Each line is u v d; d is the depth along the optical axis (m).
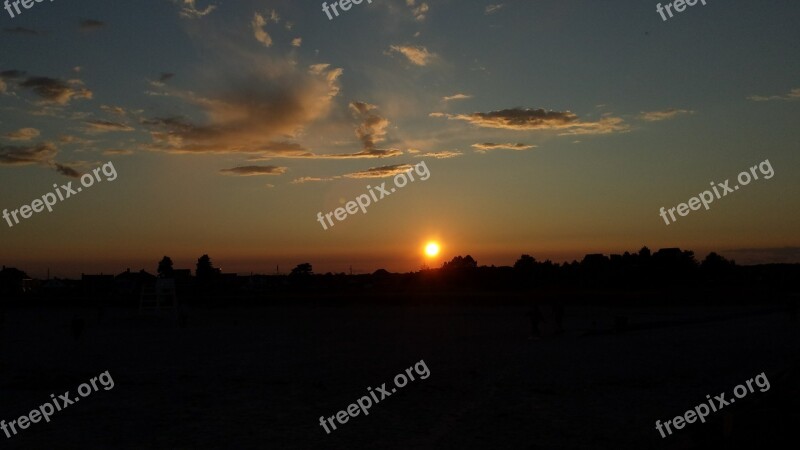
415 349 34.75
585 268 126.75
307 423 16.94
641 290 110.50
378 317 66.62
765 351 32.47
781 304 84.69
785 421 10.52
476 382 23.25
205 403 19.75
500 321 58.16
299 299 96.25
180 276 152.62
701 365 27.41
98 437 15.48
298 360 30.53
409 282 143.25
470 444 14.65
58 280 148.25
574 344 36.72
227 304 95.94
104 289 140.00
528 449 14.18
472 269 140.75
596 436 15.29
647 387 22.02
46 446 14.70
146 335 47.31
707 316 62.16
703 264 123.38
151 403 19.78
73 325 43.31
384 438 15.28
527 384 22.67
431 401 19.81
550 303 90.00
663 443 14.52
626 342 37.66
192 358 31.86
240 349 36.16
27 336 47.19
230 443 14.88
